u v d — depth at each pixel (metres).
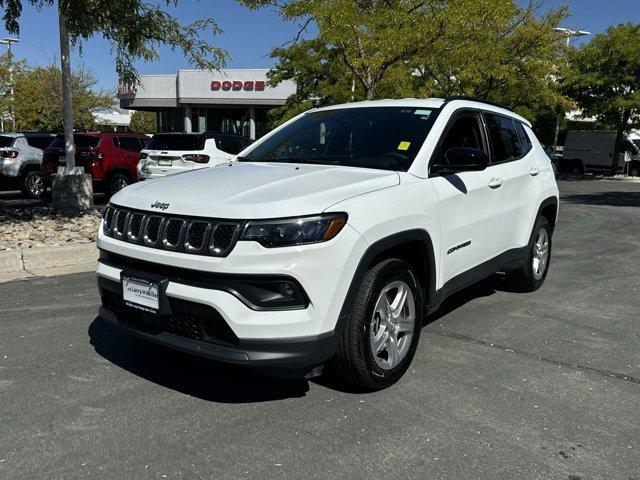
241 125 36.19
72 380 3.88
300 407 3.55
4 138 14.74
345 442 3.15
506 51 16.31
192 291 3.20
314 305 3.20
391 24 11.69
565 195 19.31
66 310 5.32
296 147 4.72
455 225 4.36
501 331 4.97
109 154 14.09
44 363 4.14
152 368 4.10
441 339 4.75
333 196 3.38
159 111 39.09
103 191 14.23
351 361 3.51
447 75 15.52
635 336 4.89
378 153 4.28
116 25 8.39
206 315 3.20
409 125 4.47
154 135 13.30
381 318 3.70
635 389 3.87
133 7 8.10
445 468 2.92
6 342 4.52
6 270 6.59
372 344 3.58
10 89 38.59
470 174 4.63
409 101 4.82
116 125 60.78
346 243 3.28
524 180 5.53
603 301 5.92
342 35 11.15
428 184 4.07
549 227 6.37
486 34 13.26
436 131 4.36
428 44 11.73
